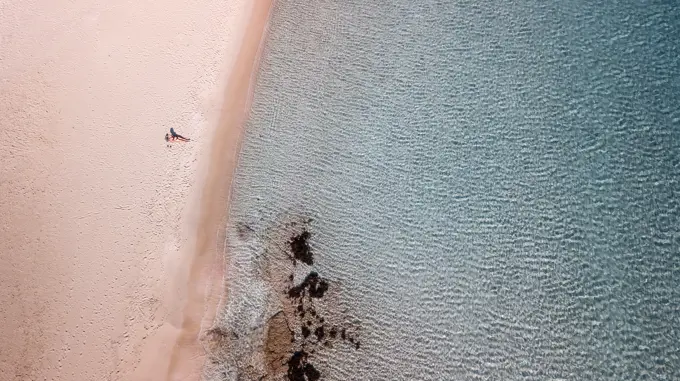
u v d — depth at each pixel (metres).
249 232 15.62
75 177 16.91
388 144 16.75
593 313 12.92
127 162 17.05
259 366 13.56
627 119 15.57
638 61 16.53
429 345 13.36
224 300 14.57
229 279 14.87
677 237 13.46
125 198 16.34
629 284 13.12
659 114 15.44
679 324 12.39
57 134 17.91
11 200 16.59
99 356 13.87
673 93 15.70
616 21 17.48
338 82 18.20
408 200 15.66
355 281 14.56
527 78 17.06
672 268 13.10
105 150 17.38
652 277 13.10
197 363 13.66
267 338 13.91
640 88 16.03
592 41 17.28
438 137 16.61
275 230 15.63
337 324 14.00
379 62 18.42
